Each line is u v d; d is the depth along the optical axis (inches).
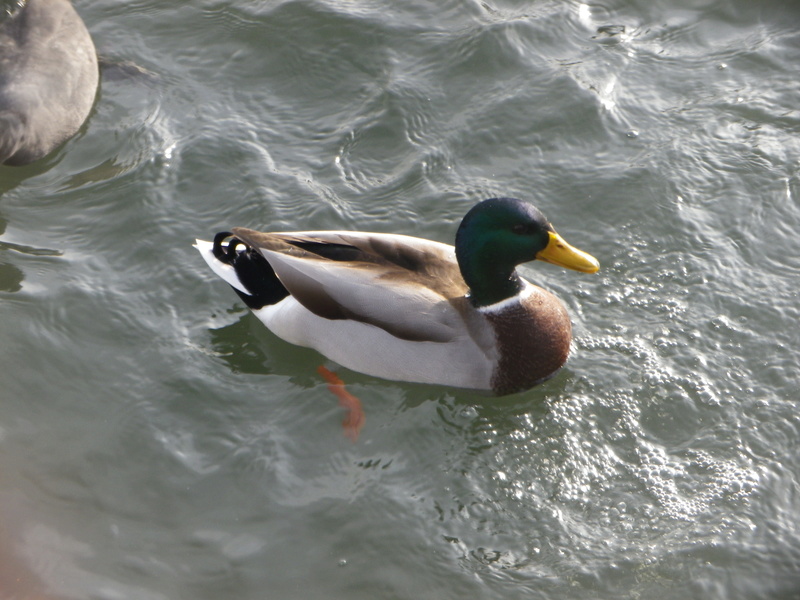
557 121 558.3
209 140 549.3
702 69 586.2
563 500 402.9
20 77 541.0
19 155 533.6
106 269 491.2
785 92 569.9
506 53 593.3
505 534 391.2
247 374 451.8
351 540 388.5
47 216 515.5
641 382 442.0
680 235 502.9
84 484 405.1
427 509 400.2
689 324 463.8
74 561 377.7
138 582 372.5
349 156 545.6
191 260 497.0
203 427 429.7
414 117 562.6
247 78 587.5
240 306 482.3
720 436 420.2
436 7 621.3
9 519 388.5
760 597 365.4
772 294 474.3
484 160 543.5
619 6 621.9
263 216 514.0
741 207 513.3
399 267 437.4
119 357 454.9
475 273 424.8
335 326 434.9
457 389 438.3
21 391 437.4
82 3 621.9
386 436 428.5
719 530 386.6
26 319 464.1
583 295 480.7
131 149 547.8
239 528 392.5
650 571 375.6
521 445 424.5
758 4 621.3
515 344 427.8
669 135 549.3
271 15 617.0
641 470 411.2
